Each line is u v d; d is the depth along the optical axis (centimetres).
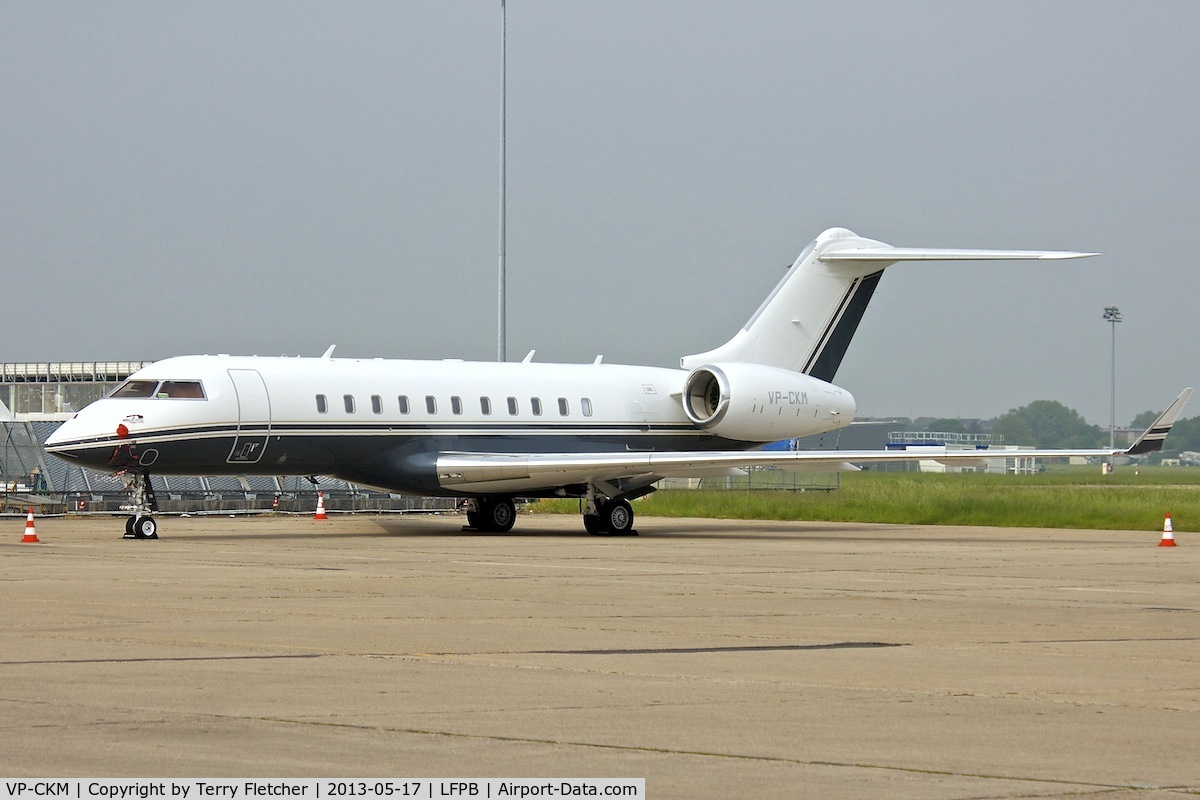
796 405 10488
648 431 10369
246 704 2862
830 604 4906
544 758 2438
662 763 2417
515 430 9738
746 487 18062
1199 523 11188
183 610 4469
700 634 4031
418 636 3900
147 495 8500
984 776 2359
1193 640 4056
